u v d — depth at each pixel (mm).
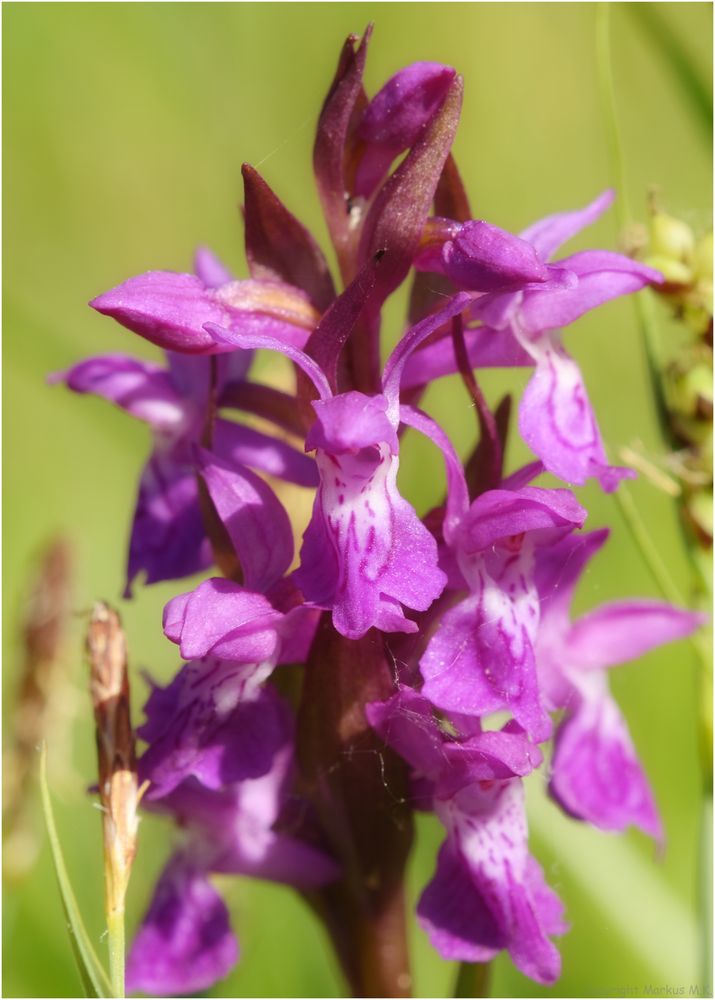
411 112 136
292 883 142
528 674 132
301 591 131
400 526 129
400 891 141
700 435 153
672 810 179
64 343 183
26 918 165
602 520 186
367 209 138
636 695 180
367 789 137
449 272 131
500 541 134
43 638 161
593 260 138
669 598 153
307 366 129
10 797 161
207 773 133
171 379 149
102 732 130
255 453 143
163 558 147
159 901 146
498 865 135
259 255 136
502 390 195
